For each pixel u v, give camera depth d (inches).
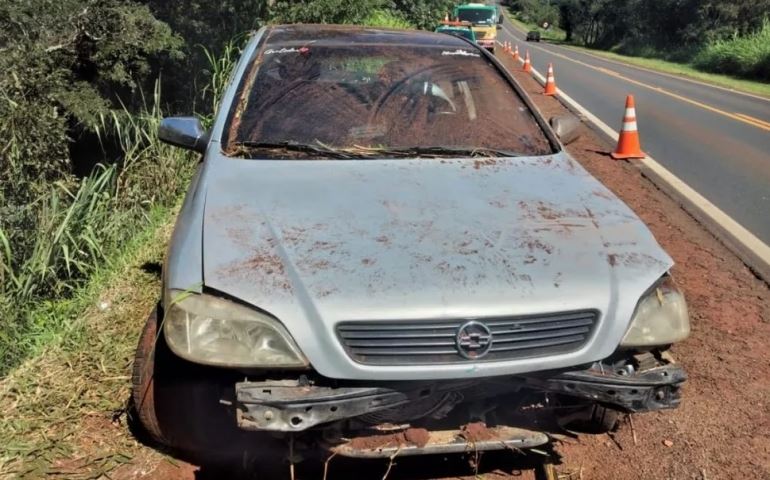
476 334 95.0
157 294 180.1
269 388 93.9
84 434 126.1
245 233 104.7
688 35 1686.8
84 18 254.5
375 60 155.7
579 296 99.3
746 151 414.0
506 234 107.7
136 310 171.8
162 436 119.0
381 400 94.7
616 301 101.2
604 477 119.0
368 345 94.2
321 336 93.4
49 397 136.2
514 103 154.2
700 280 208.1
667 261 108.6
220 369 100.7
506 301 96.2
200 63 347.6
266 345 93.9
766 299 195.2
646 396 102.4
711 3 1651.1
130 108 300.7
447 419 104.8
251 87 145.6
